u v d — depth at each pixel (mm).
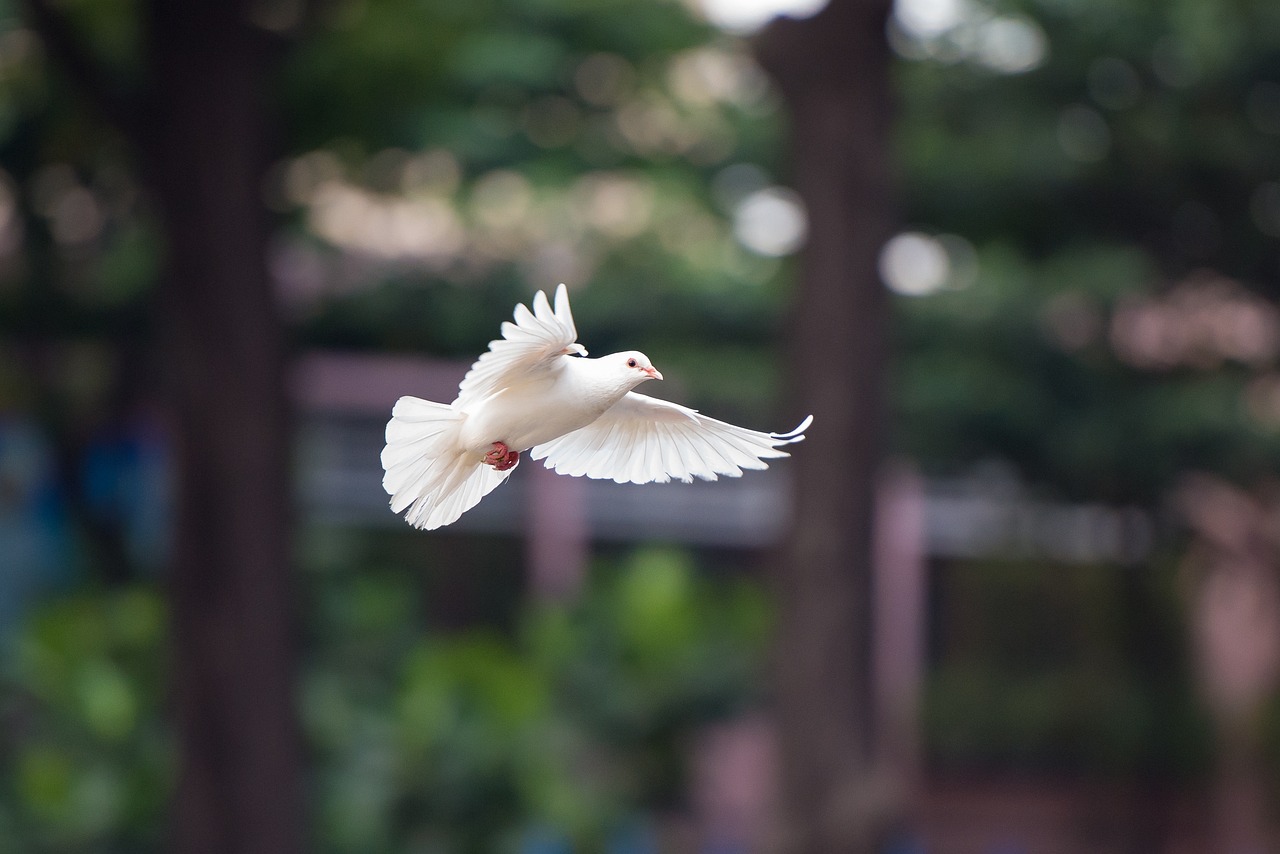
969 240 19812
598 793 16234
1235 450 18953
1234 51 17781
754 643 19250
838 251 12820
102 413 19547
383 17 14328
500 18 17219
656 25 18125
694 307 19734
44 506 20359
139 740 14711
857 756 12930
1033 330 18797
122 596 17953
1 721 15219
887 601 24109
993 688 23500
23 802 14070
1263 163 18453
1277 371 19594
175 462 12805
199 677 12750
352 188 17922
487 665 15742
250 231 12609
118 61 14523
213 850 12719
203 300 12547
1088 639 23781
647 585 19094
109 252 18609
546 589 22938
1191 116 18625
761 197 20625
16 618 19844
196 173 12430
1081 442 19156
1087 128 19109
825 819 12844
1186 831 22062
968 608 25031
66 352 19516
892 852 13055
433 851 14445
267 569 12805
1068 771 22922
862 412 12922
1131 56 18312
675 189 19547
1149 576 22609
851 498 12938
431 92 15578
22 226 18391
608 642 18594
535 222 19797
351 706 15891
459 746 14719
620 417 5191
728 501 25875
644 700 18141
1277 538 21062
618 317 19891
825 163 12789
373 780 14570
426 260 20125
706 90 19906
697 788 21078
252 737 12727
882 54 12852
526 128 18828
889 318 13102
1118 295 18531
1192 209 19375
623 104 19141
